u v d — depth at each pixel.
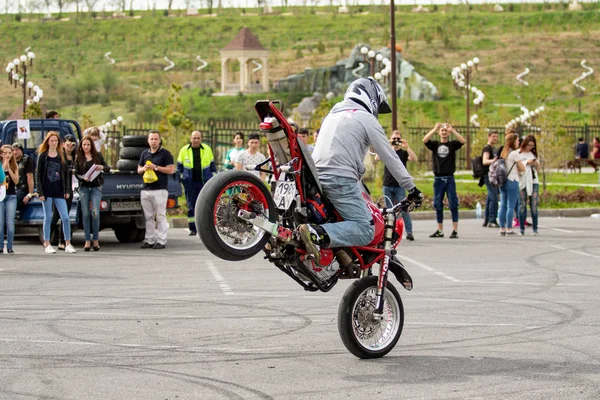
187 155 24.23
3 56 142.62
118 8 190.38
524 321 12.30
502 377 9.34
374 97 10.38
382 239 10.22
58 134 21.56
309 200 9.77
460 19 155.25
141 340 11.11
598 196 34.72
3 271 17.53
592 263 18.50
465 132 60.72
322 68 101.19
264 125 9.29
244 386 9.02
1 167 19.61
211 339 11.16
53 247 21.89
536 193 24.22
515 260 18.95
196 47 149.38
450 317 12.60
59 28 161.62
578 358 10.17
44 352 10.47
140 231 23.20
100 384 9.08
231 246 9.40
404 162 22.41
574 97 102.81
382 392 8.80
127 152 23.00
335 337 11.28
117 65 135.50
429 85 94.19
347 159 9.88
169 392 8.80
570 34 138.62
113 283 15.95
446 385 9.05
